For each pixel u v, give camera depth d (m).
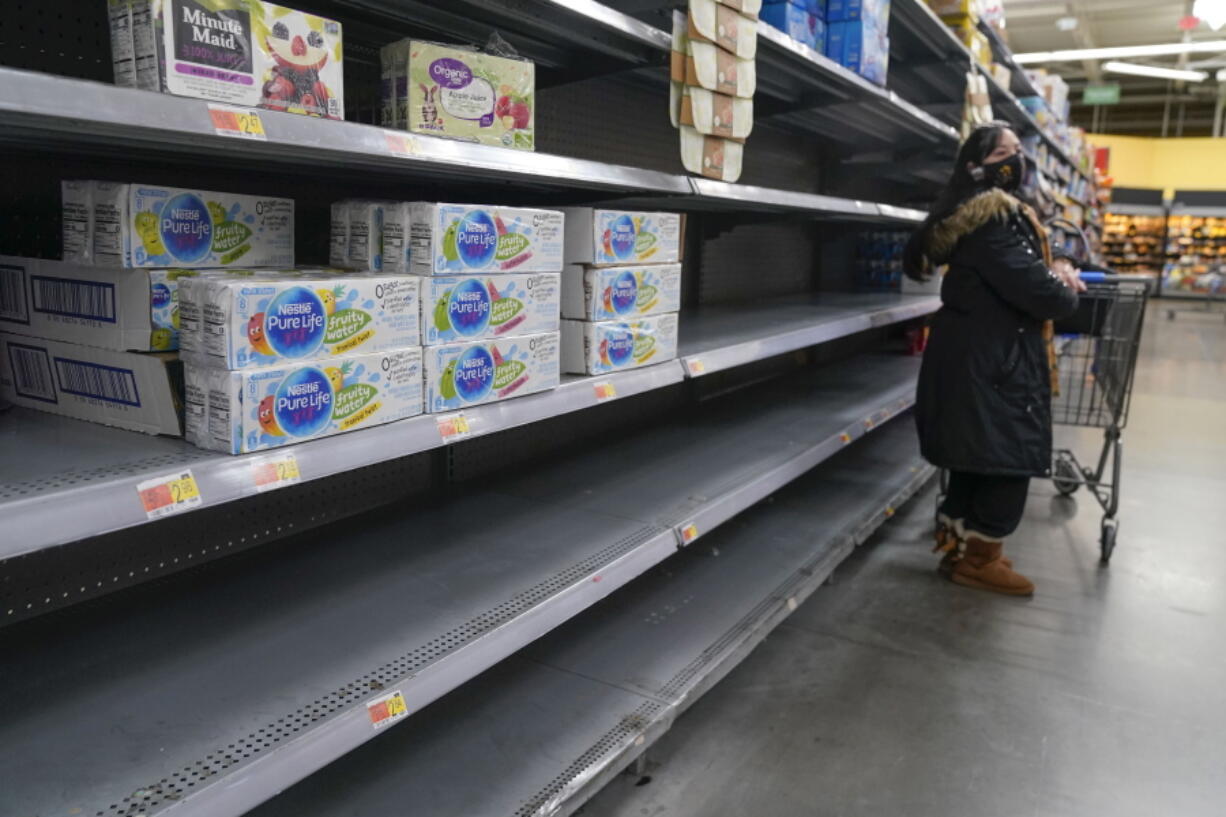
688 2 2.12
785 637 2.72
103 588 1.71
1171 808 1.92
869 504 3.42
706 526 2.24
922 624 2.83
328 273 1.42
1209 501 4.25
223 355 1.19
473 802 1.62
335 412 1.34
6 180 1.56
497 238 1.60
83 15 1.59
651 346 2.10
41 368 1.44
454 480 2.53
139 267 1.28
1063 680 2.48
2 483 1.07
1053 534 3.76
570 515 2.22
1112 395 3.43
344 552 1.96
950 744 2.15
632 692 2.03
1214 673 2.54
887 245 4.93
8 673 1.42
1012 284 2.69
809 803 1.91
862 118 3.89
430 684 1.45
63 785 1.14
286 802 1.61
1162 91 21.20
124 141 1.28
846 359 5.11
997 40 4.73
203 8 1.18
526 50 2.24
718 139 2.21
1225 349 10.54
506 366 1.65
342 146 1.28
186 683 1.40
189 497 1.14
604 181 1.81
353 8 1.84
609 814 1.86
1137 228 21.12
